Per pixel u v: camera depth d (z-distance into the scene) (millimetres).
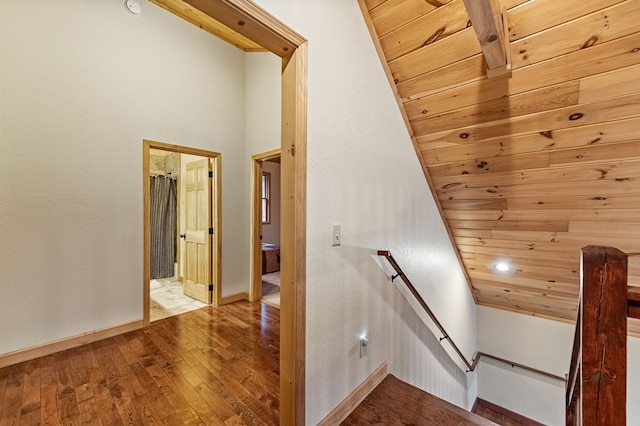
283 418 1387
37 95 2297
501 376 4414
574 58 1452
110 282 2703
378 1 1724
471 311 4230
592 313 583
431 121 2123
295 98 1326
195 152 3375
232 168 3787
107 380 1990
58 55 2393
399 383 1964
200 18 3225
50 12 2354
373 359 1921
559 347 3885
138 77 2875
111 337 2686
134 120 2850
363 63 1770
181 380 1999
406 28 1745
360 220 1772
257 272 3873
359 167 1750
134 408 1707
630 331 3289
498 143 1997
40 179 2322
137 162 2873
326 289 1516
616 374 565
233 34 3504
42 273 2334
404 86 2018
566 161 1891
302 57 1335
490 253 3143
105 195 2666
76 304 2506
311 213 1412
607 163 1784
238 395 1840
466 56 1669
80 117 2512
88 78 2553
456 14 1549
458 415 1669
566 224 2338
